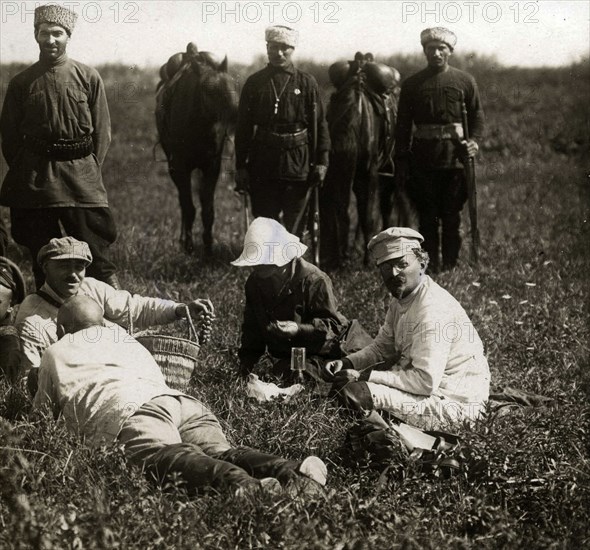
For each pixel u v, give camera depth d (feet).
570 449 17.11
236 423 18.25
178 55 35.42
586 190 46.29
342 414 18.39
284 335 20.95
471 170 32.81
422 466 16.07
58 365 16.87
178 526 13.42
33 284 27.66
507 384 21.12
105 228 26.00
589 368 22.44
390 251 18.57
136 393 16.29
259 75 30.86
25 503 13.10
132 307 20.43
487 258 33.76
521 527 14.93
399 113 33.12
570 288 29.04
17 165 25.45
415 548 13.44
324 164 31.04
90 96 25.64
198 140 33.88
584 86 59.67
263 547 13.12
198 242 37.04
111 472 15.08
